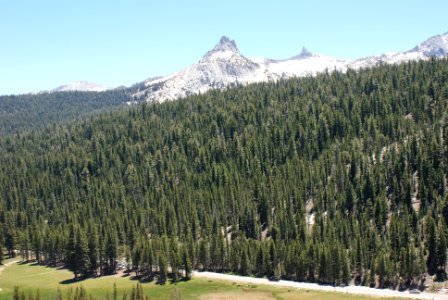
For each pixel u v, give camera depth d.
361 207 166.25
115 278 152.00
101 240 162.38
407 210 155.12
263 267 145.62
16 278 155.88
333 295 122.75
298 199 174.38
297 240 147.50
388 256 137.25
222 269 153.75
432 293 121.75
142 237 162.75
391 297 119.56
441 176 160.88
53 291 138.75
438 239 131.50
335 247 134.50
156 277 148.50
